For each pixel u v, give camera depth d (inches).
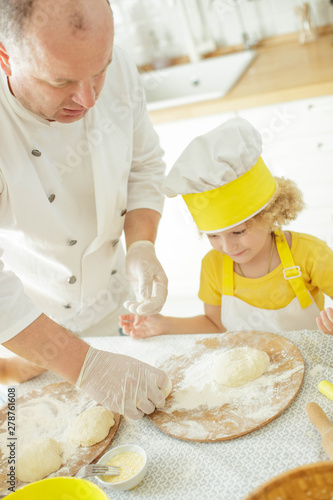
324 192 93.3
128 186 60.2
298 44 106.4
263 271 55.9
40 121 45.4
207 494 33.1
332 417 36.0
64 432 42.3
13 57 36.9
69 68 35.2
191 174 47.4
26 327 41.5
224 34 115.0
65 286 55.2
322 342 44.1
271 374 41.6
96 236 54.2
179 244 105.0
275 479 26.0
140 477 35.4
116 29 117.4
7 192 46.2
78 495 31.8
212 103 90.6
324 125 87.6
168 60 116.0
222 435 36.9
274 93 86.5
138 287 54.9
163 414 40.9
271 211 50.8
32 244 50.4
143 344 51.6
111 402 40.9
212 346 47.9
